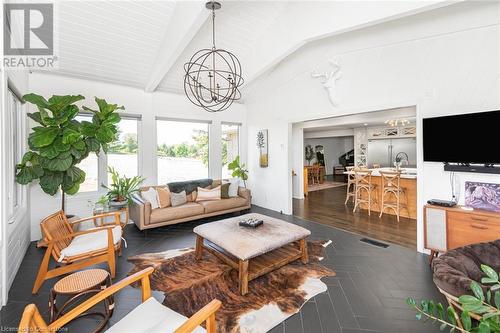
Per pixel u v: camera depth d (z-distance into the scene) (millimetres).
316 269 2797
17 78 2914
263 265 2572
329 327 1880
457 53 2842
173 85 4879
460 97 2842
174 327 1331
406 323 1917
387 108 3469
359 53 3719
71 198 4031
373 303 2172
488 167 2623
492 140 2553
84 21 3010
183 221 4312
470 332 773
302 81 4758
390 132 8227
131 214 4324
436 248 2828
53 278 2584
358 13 2578
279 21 3479
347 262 2973
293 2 3229
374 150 8766
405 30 3092
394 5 2350
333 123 6492
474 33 2717
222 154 6070
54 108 2836
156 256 3170
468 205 2830
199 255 3051
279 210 5477
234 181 5832
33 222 3678
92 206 4207
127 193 4074
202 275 2676
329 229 4234
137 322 1368
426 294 2295
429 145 3039
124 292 2357
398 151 8219
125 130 4648
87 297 2236
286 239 2641
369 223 4555
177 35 2863
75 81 4023
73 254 2443
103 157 4406
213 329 1349
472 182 2809
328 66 4164
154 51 3713
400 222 4586
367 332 1826
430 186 3137
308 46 3863
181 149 5410
